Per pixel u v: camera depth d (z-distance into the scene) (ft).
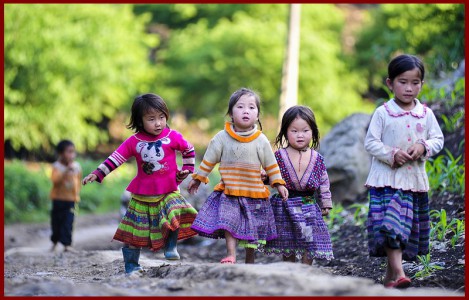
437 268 57.98
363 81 288.71
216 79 284.20
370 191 52.70
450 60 122.93
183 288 44.52
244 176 54.85
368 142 52.34
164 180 56.75
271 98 278.46
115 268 71.92
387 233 50.37
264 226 55.01
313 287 42.09
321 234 56.49
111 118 269.23
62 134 228.02
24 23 215.31
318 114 269.03
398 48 147.43
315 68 270.67
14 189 172.65
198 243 102.73
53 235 101.60
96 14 233.96
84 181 55.88
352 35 314.55
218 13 313.32
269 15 298.76
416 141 51.96
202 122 306.55
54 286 47.09
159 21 342.44
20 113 216.74
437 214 69.21
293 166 56.59
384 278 58.13
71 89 227.81
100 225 158.40
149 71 259.80
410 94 51.98
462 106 91.66
